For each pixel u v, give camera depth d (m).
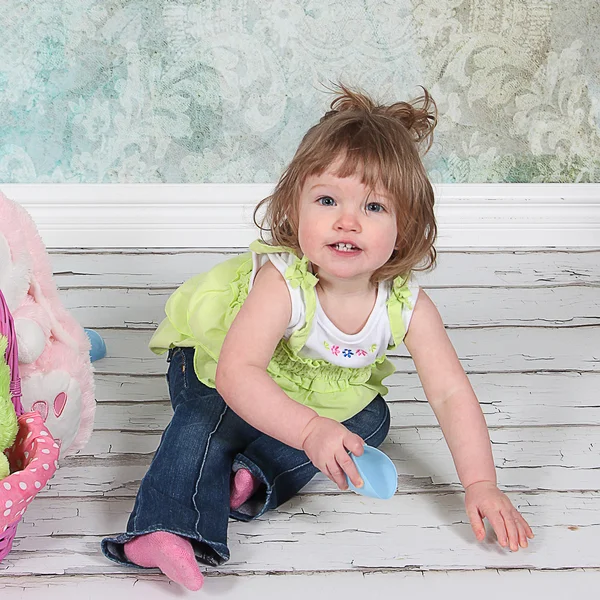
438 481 1.29
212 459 1.16
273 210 1.17
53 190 2.06
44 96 2.03
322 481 1.29
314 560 1.11
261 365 1.10
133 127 2.06
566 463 1.33
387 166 1.04
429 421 1.44
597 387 1.55
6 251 1.10
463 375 1.18
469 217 2.12
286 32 2.02
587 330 1.76
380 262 1.07
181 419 1.20
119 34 2.00
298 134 2.09
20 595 1.04
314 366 1.20
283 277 1.13
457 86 2.08
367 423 1.29
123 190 2.07
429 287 1.92
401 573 1.09
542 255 2.09
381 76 2.06
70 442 1.20
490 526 1.18
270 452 1.19
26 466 0.99
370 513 1.21
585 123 2.12
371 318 1.16
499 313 1.81
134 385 1.53
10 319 1.03
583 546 1.15
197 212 2.09
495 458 1.34
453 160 2.12
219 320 1.24
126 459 1.32
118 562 1.08
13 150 2.06
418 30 2.03
